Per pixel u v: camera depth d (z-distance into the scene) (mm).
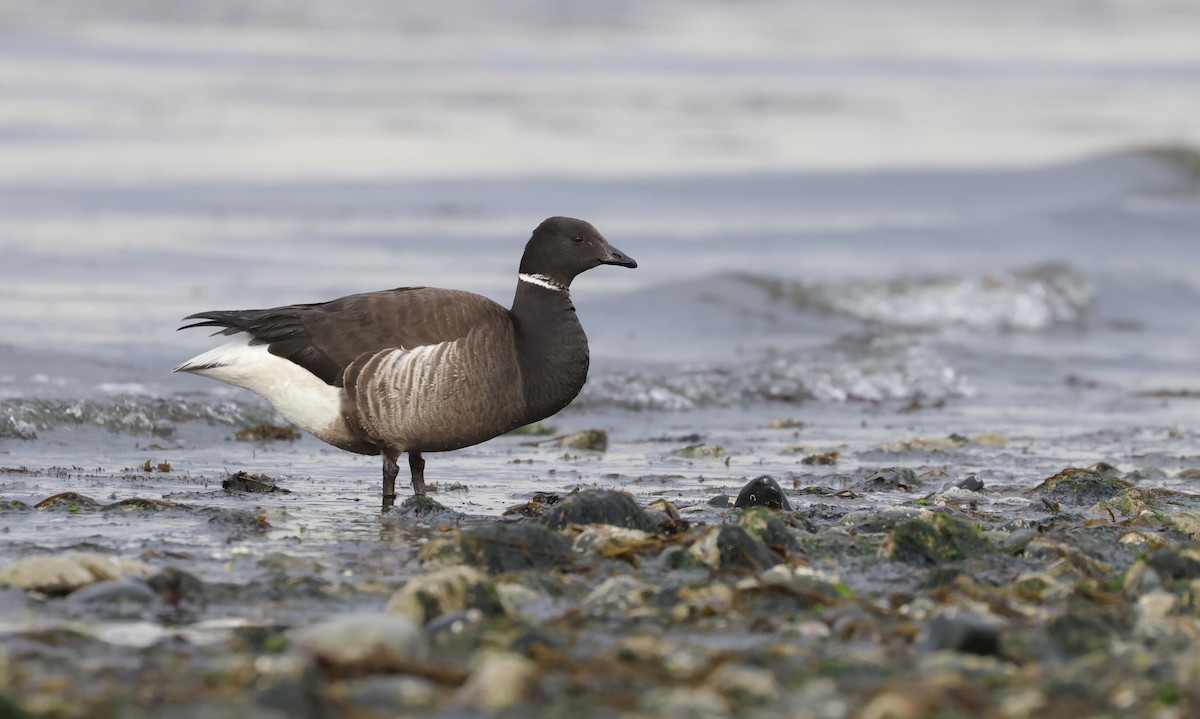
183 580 8523
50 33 57969
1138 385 20312
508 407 11570
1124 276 27250
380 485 12961
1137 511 12000
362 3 75938
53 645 7398
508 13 75750
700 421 17234
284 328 11406
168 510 11172
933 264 27828
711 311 23016
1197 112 53344
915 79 60156
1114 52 73188
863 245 29719
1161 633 8023
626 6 82312
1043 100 55656
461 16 73312
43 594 8398
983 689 6766
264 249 26297
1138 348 23203
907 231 31047
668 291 23781
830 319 23531
